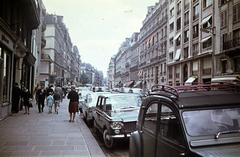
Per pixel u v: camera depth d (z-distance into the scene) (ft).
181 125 13.09
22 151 29.14
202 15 149.07
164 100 15.07
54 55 239.50
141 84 285.02
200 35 150.71
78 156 27.32
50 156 27.30
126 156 30.66
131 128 32.50
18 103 68.64
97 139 39.83
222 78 121.70
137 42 315.78
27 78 102.83
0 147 30.91
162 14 220.84
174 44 189.57
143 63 281.74
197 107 13.71
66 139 35.42
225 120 13.51
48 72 213.46
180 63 178.50
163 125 14.92
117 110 35.63
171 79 197.47
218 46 133.08
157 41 233.55
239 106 14.03
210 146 12.43
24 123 49.93
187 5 169.99
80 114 67.36
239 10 117.70
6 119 55.36
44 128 44.29
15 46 66.44
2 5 54.85
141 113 18.24
